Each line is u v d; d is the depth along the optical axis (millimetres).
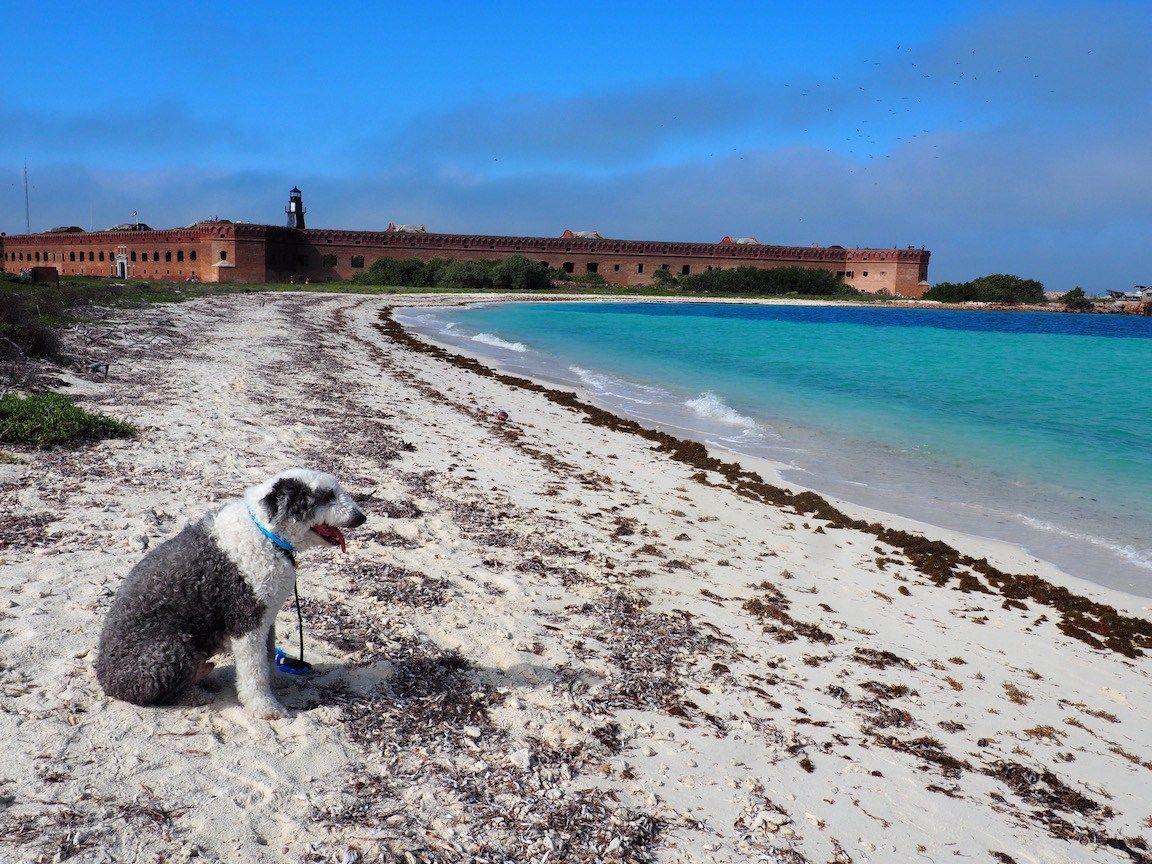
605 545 8648
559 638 6059
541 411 17859
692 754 4727
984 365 30484
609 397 20828
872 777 4820
